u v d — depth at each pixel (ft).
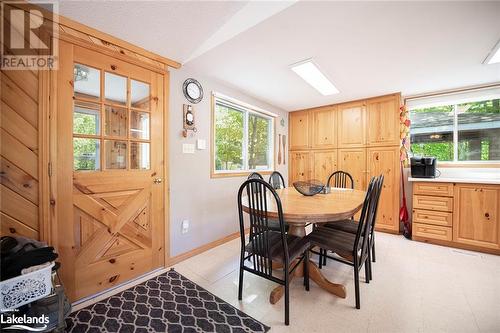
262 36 5.71
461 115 10.03
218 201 9.00
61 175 5.03
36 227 4.76
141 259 6.43
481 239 8.07
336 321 4.62
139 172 6.37
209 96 8.62
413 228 9.43
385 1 4.42
